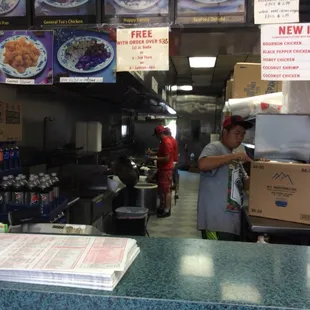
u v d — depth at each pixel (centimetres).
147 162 686
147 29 134
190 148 1239
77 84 298
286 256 106
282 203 206
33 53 145
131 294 78
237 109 247
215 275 90
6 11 141
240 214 248
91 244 101
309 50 124
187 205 670
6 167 243
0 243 102
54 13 139
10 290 80
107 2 136
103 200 308
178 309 76
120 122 646
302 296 80
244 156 237
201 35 139
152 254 105
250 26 128
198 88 1130
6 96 266
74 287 80
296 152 232
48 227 149
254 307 75
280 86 258
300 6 128
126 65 138
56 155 353
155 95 392
